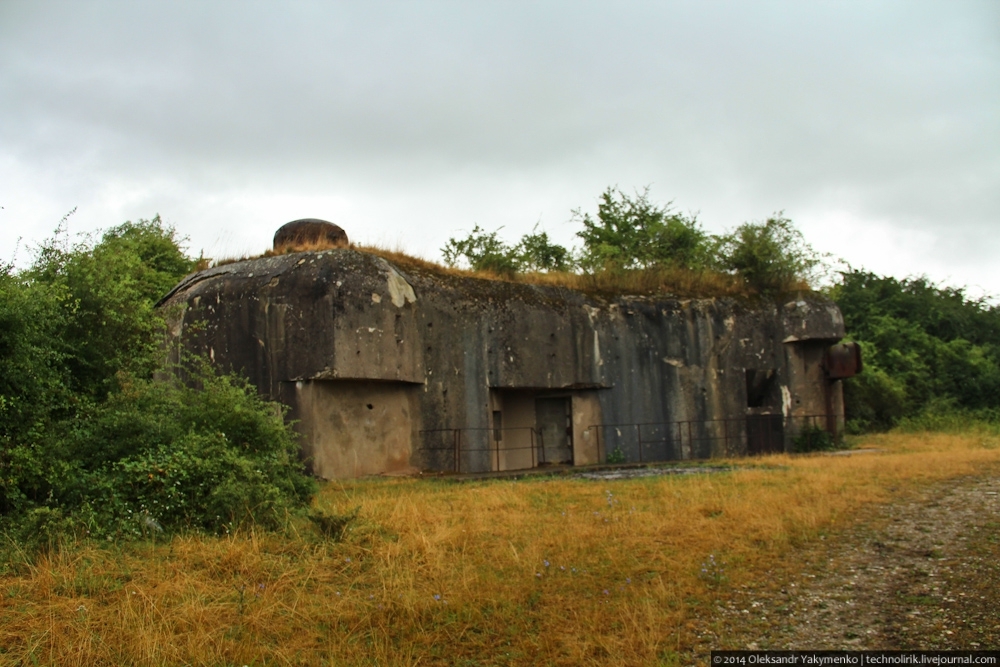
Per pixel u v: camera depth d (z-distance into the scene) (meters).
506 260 22.92
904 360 30.28
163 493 9.88
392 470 17.47
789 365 22.38
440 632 6.96
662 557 8.70
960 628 6.55
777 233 23.48
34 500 9.82
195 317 18.30
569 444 20.34
